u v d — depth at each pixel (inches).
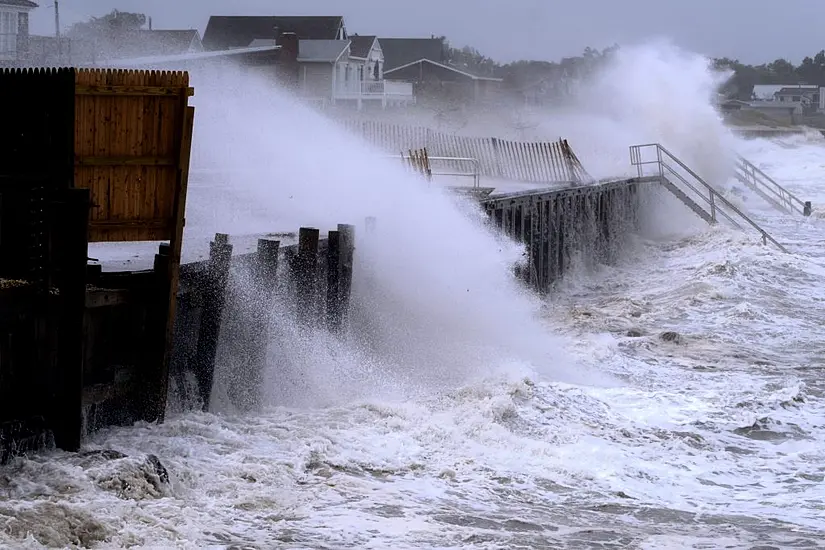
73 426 1068.5
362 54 7150.6
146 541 916.0
